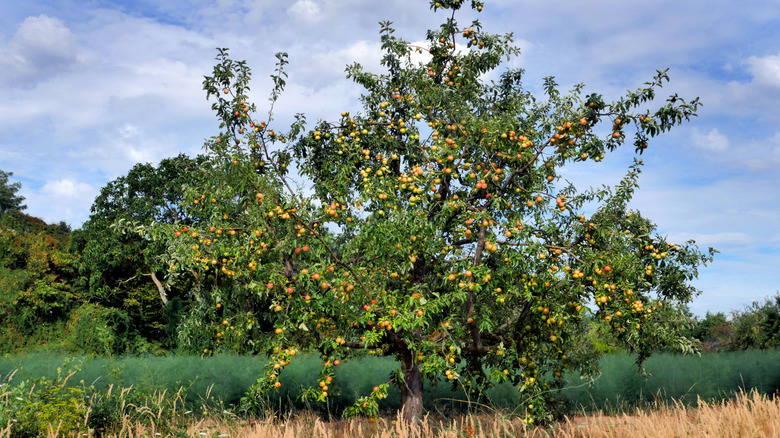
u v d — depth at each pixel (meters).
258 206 6.45
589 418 8.27
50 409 6.02
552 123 6.50
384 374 11.59
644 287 7.24
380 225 6.35
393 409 10.90
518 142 6.58
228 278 7.59
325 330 7.19
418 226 6.49
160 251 20.50
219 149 6.77
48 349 18.11
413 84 7.89
